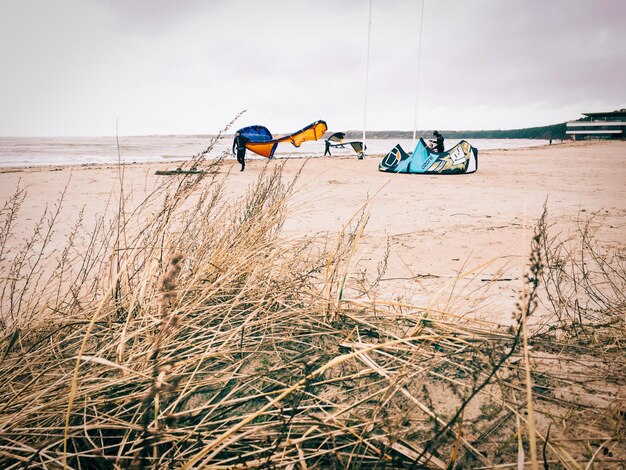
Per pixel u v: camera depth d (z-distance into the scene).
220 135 2.06
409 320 2.11
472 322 2.04
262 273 2.24
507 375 1.59
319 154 40.34
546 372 1.60
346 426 1.31
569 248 4.08
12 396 1.38
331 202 7.68
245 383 1.54
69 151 45.50
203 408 1.31
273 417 1.37
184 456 1.18
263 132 18.77
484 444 1.25
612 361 1.68
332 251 2.17
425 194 8.95
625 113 106.88
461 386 1.54
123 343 1.47
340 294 2.08
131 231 3.35
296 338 1.91
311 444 1.26
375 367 1.54
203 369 1.57
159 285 1.78
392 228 5.41
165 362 1.43
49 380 1.48
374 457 1.20
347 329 2.00
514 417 1.36
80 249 4.26
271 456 1.15
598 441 1.23
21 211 6.84
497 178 12.51
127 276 2.16
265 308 2.06
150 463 1.15
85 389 1.35
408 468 1.16
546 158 25.48
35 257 4.01
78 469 1.12
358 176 13.41
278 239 2.62
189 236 2.37
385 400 1.43
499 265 3.67
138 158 31.06
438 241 4.63
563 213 6.31
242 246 2.28
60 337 1.84
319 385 1.56
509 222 5.73
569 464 1.14
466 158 13.73
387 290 2.94
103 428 1.30
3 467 1.09
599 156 27.75
